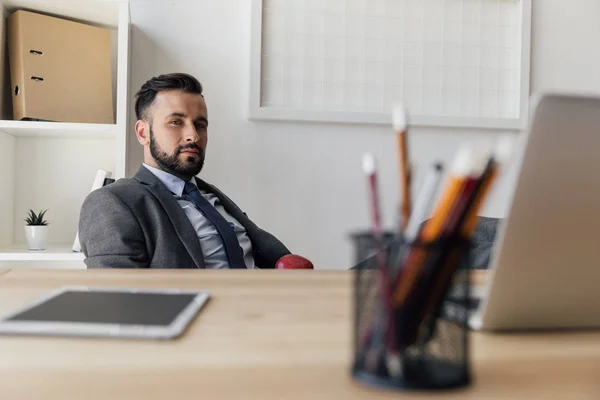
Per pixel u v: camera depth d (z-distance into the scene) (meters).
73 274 0.86
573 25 2.54
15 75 1.90
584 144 0.45
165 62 2.20
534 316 0.52
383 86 2.38
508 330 0.53
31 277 0.83
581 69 2.56
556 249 0.49
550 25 2.53
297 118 2.27
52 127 1.84
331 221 2.33
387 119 2.34
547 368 0.42
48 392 0.36
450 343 0.39
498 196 2.34
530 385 0.38
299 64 2.31
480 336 0.52
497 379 0.39
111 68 2.17
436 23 2.42
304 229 2.31
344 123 2.33
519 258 0.49
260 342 0.48
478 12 2.45
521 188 0.46
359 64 2.36
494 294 0.50
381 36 2.37
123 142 1.89
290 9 2.29
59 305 0.60
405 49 2.39
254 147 2.27
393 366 0.37
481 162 0.37
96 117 2.01
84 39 2.01
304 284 0.80
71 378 0.39
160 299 0.64
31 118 1.88
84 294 0.67
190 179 1.90
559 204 0.47
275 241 1.94
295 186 2.30
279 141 2.29
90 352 0.45
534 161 0.45
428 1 2.40
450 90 2.44
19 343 0.48
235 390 0.36
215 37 2.24
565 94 0.44
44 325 0.52
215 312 0.60
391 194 2.37
